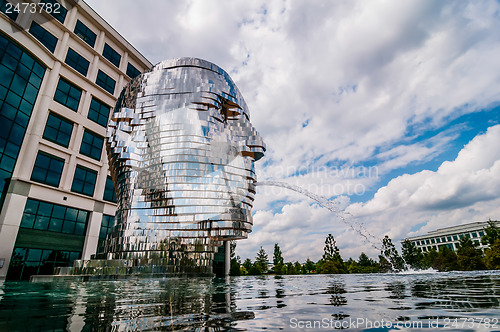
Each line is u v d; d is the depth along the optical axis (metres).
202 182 10.67
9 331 1.78
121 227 10.45
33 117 17.19
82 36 22.08
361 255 76.31
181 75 12.44
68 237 18.38
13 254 15.12
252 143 12.14
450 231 81.56
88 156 21.02
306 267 75.19
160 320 2.21
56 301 3.50
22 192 15.76
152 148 11.24
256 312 2.60
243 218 10.90
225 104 12.80
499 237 45.47
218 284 7.65
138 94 12.55
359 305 2.92
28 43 16.70
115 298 3.87
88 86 21.64
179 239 10.27
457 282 6.30
